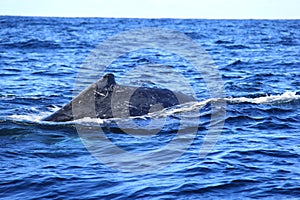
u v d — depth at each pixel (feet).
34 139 65.57
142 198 46.85
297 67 155.63
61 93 108.06
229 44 257.55
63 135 67.36
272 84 117.39
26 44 233.76
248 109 81.82
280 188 48.85
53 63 166.40
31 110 86.58
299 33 382.83
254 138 66.80
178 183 50.19
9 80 126.72
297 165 55.57
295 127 73.10
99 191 48.47
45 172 53.47
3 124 71.72
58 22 548.31
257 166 55.21
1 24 455.22
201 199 46.55
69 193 48.14
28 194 48.14
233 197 46.91
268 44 260.62
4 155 59.16
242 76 134.10
